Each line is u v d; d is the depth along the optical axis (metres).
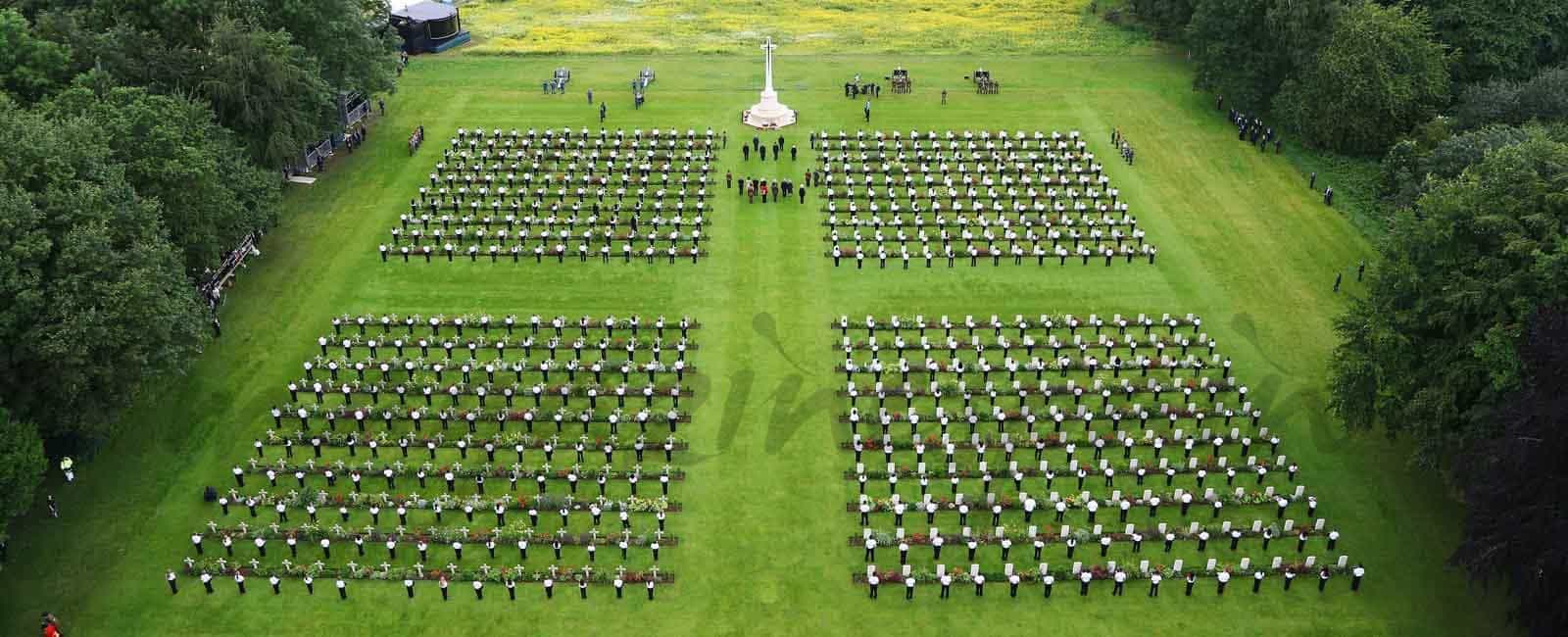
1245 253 116.19
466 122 148.50
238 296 106.25
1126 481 83.38
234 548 76.75
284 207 124.12
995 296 107.62
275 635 70.25
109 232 79.69
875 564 76.19
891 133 145.00
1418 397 74.44
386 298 106.62
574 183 129.50
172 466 83.88
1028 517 79.75
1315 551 76.94
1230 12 150.25
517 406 91.19
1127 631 70.94
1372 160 139.00
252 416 89.50
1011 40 185.38
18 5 116.88
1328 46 139.00
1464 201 77.31
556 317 103.88
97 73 101.75
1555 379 62.50
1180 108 155.38
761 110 148.38
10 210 73.31
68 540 76.69
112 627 70.50
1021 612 72.50
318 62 127.31
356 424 89.00
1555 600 61.72
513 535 77.44
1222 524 78.50
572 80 165.00
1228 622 71.50
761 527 79.12
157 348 80.25
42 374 74.12
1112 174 134.12
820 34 189.88
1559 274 68.88
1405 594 73.56
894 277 110.75
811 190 129.38
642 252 114.75
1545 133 94.12
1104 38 186.00
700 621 71.62
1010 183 129.25
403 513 78.75
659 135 142.62
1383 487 82.88
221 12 117.56
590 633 70.75
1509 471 63.66
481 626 71.12
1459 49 144.12
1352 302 106.62
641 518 79.62
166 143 95.12
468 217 121.94
